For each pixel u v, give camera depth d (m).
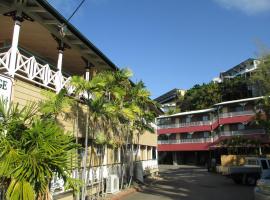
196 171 45.34
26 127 7.34
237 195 18.92
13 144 6.75
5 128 6.95
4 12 11.70
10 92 10.18
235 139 47.19
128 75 16.69
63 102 10.95
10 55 10.90
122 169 21.03
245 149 46.97
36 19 12.71
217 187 23.69
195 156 65.88
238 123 52.91
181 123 65.31
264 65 31.44
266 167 25.03
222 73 75.81
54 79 13.66
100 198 16.27
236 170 25.95
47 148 6.68
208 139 60.59
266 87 31.83
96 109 14.31
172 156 69.88
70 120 14.38
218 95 67.38
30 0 11.43
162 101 89.81
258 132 49.47
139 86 21.22
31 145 6.83
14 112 7.40
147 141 32.47
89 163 15.66
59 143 6.95
